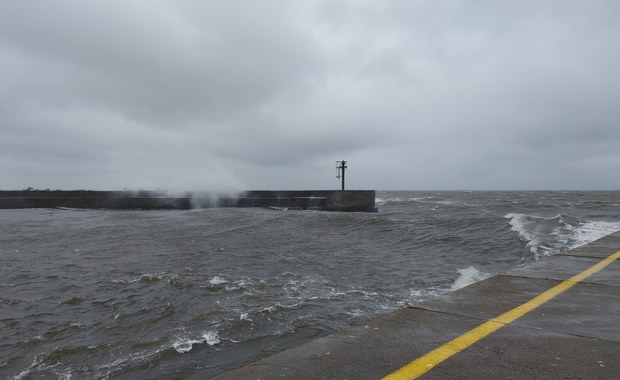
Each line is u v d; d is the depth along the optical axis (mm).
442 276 10977
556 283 5176
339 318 7559
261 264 12609
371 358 2912
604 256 7074
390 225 21531
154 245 16328
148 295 9172
